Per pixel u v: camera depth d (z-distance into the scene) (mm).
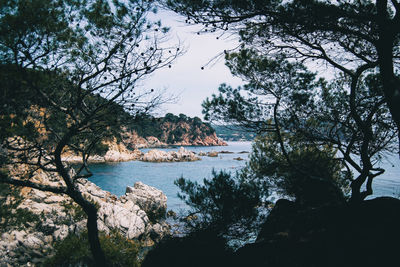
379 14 4270
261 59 7438
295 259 5746
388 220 6027
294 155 9297
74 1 5328
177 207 29812
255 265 5969
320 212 7672
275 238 6965
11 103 4914
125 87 5953
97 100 6289
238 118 7359
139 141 169250
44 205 14734
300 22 5039
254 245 6988
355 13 4844
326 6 4688
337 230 6332
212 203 7410
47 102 5449
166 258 6387
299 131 7727
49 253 10766
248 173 10094
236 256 6586
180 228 21219
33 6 4543
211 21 5172
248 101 7531
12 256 9758
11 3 4477
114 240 12195
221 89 7488
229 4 5195
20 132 5742
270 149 9898
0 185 7656
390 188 34688
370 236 5727
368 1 5559
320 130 7949
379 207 6605
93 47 6000
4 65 4477
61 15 5145
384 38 4152
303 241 6383
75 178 7027
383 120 7348
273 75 7465
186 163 84375
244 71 7594
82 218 14047
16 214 12062
